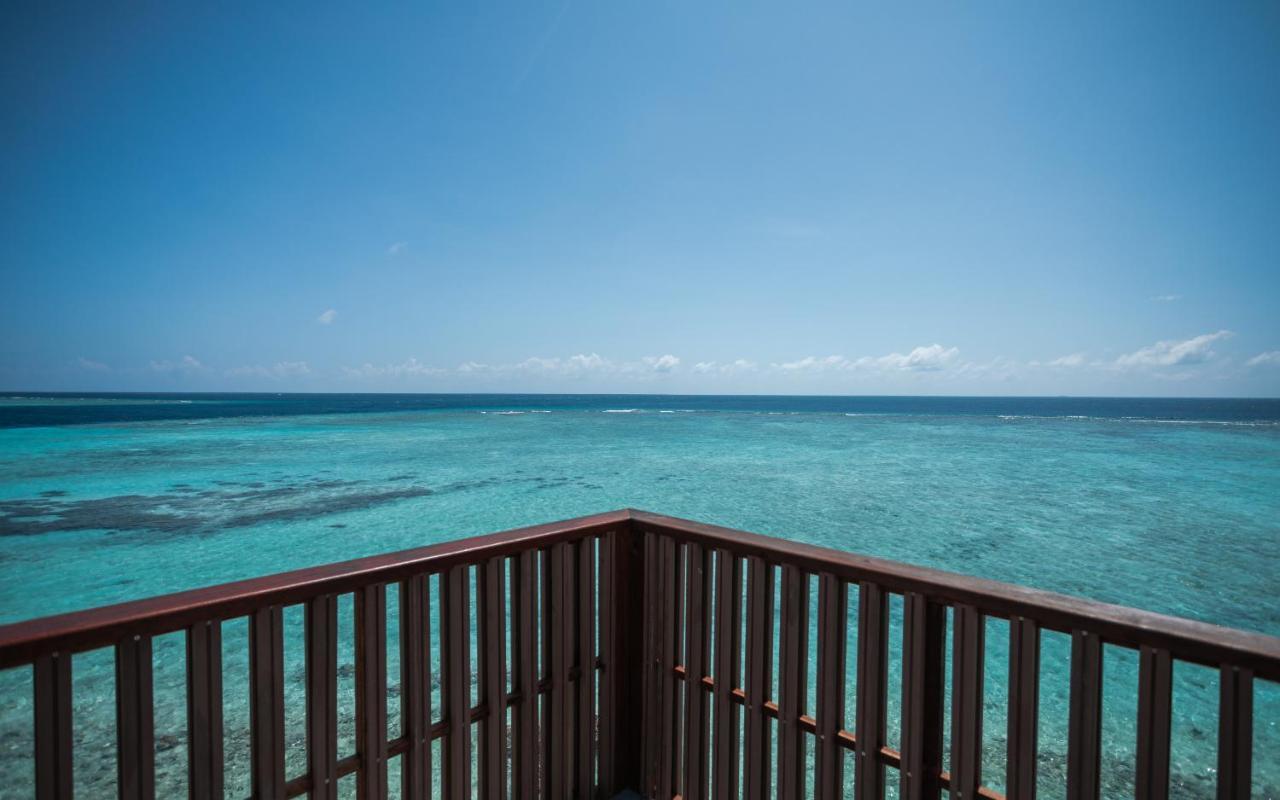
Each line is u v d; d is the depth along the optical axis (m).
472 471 21.23
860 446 32.19
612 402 170.12
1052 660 6.17
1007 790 1.29
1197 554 10.75
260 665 1.31
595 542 2.08
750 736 1.76
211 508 14.60
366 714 1.48
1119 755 4.38
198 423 52.56
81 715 4.66
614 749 2.17
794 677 1.66
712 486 18.11
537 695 1.89
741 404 156.25
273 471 21.14
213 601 1.23
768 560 1.73
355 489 17.39
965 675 1.34
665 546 2.06
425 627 1.60
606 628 2.13
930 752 1.41
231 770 4.04
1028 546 11.30
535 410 95.06
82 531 12.30
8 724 4.58
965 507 15.01
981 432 45.38
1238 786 1.01
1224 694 1.02
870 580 1.50
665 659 2.07
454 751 1.66
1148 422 64.00
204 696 1.23
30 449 28.88
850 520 13.45
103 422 53.66
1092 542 11.59
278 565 9.94
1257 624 7.70
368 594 1.49
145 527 12.66
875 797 1.50
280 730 1.34
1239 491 17.62
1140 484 18.92
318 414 72.94
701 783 1.96
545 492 16.97
